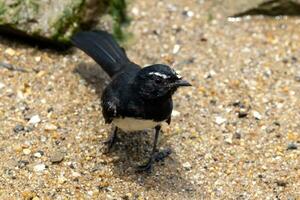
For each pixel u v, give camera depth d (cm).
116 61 1231
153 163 1162
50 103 1262
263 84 1372
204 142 1218
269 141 1226
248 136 1236
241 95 1339
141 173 1138
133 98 1049
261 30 1527
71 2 1351
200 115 1282
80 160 1148
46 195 1067
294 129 1253
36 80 1309
